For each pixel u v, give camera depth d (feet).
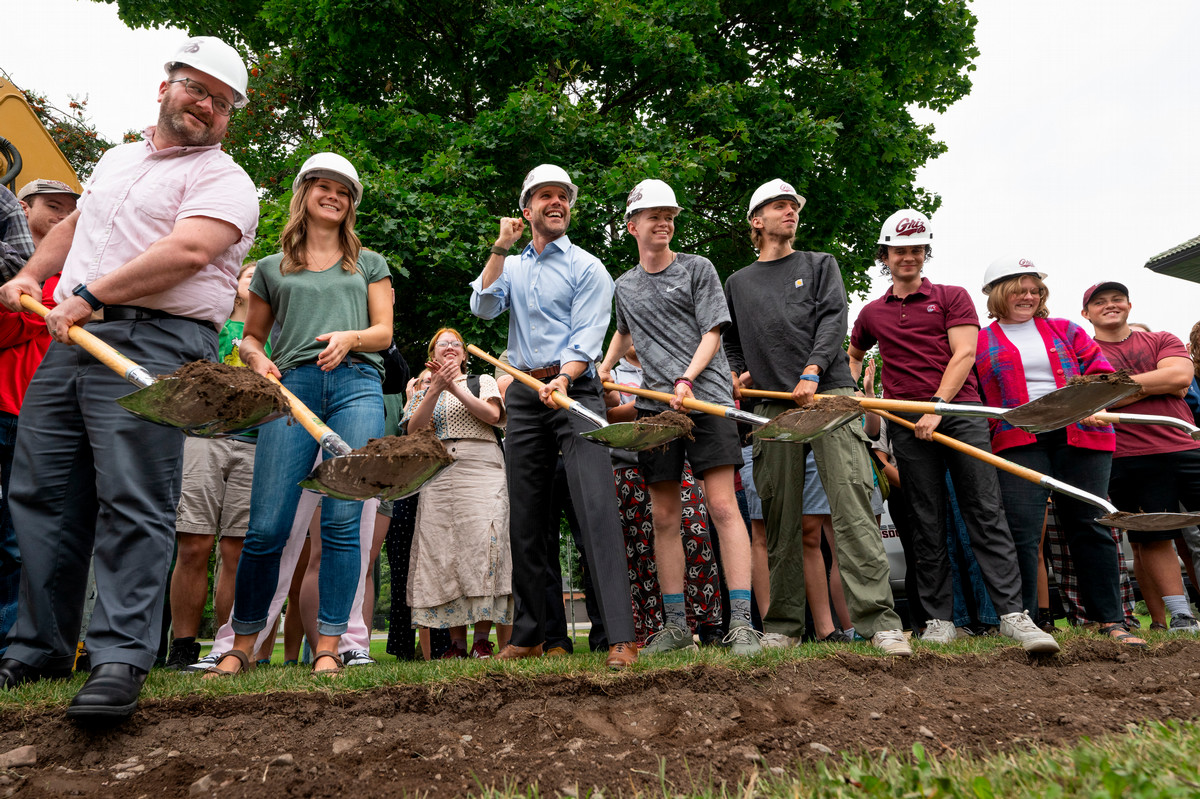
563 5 33.99
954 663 11.50
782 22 39.27
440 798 6.73
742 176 35.40
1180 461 16.38
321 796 6.82
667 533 12.90
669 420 10.34
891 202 38.52
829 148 36.42
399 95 34.04
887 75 41.75
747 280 14.33
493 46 33.88
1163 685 10.78
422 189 30.27
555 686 9.30
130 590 8.32
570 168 30.83
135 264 8.61
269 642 13.56
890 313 15.15
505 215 33.35
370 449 7.80
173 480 8.94
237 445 14.34
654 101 35.94
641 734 8.54
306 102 40.19
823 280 13.76
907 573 16.01
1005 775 6.15
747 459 17.38
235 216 9.34
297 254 11.42
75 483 9.12
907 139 38.24
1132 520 11.48
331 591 10.67
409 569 16.15
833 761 7.48
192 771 7.38
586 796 6.82
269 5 35.68
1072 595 17.44
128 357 8.82
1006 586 13.10
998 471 14.85
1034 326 15.84
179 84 9.59
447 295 28.30
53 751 7.55
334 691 8.62
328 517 10.78
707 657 10.32
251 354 11.06
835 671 10.54
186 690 8.46
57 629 9.10
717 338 12.77
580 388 11.80
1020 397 15.06
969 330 14.21
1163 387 16.62
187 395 7.72
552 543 15.72
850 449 12.89
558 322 12.19
